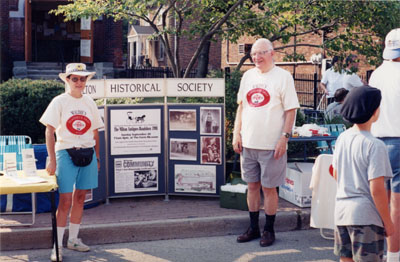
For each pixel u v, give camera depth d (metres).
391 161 5.13
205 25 10.57
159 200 7.55
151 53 37.00
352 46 9.72
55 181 5.35
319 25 9.92
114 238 6.11
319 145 8.47
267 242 5.92
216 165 7.42
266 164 5.87
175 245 6.00
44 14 25.47
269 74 5.88
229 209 6.95
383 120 5.17
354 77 10.66
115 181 7.37
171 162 7.50
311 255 5.59
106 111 7.30
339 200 3.73
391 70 5.21
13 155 5.70
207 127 7.40
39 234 5.87
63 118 5.42
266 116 5.84
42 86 11.38
